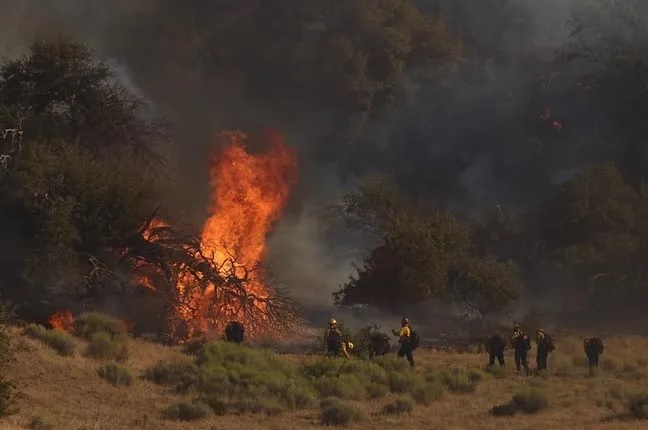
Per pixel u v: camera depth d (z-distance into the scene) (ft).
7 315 256.32
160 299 435.12
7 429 169.48
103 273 439.63
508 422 214.07
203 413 214.07
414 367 322.75
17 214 447.42
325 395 257.14
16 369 232.73
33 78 532.32
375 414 230.89
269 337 446.60
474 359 377.30
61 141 474.08
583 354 380.17
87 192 440.04
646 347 437.99
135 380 252.01
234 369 270.26
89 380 239.91
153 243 443.73
